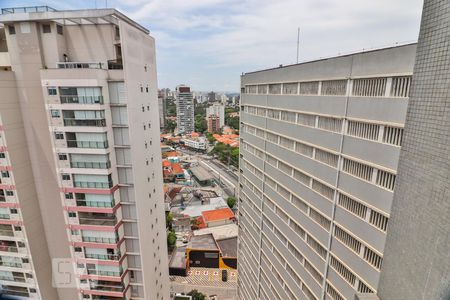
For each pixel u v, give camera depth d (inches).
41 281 1248.2
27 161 1137.4
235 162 6914.4
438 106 486.9
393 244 611.5
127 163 1144.8
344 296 839.1
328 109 860.6
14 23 1010.1
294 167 1091.3
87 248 1189.7
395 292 603.2
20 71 1048.8
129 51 1058.1
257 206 1536.7
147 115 1277.1
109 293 1250.0
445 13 470.9
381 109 661.3
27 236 1159.0
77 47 1088.8
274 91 1229.7
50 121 1044.5
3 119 1024.9
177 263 2979.8
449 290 456.1
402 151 582.2
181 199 4702.3
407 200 565.6
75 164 1086.4
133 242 1250.0
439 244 478.0
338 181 834.8
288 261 1216.2
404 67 594.2
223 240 3302.2
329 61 844.0
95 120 1029.2
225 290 2721.5
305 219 1044.5
